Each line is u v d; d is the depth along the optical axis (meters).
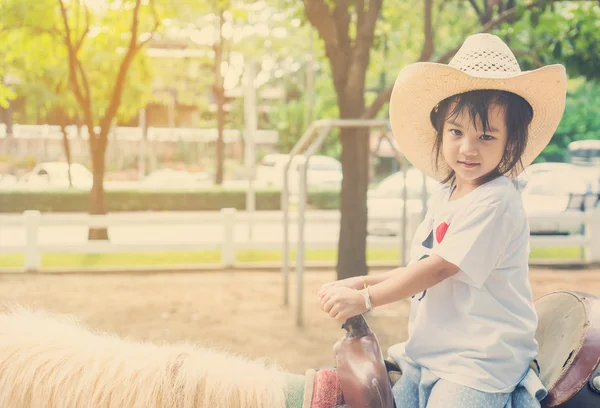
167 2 11.22
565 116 24.45
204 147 38.31
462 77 1.58
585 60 6.83
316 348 5.43
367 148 6.80
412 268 1.57
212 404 1.30
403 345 1.80
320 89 32.00
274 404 1.33
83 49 13.66
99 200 11.18
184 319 6.38
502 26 6.97
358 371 1.34
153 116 39.12
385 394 1.33
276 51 21.89
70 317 1.58
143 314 6.56
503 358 1.56
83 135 32.84
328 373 1.42
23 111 31.03
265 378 1.39
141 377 1.31
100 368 1.32
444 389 1.56
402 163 6.51
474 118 1.58
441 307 1.66
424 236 1.81
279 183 27.95
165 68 24.08
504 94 1.59
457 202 1.69
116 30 11.87
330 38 6.63
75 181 24.62
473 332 1.60
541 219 9.41
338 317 1.45
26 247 8.75
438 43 10.78
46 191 19.09
